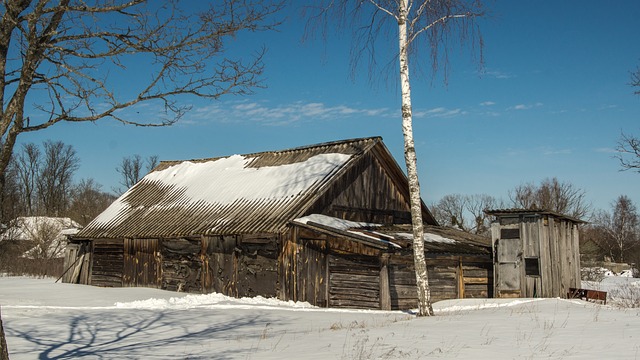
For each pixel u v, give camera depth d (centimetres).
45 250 4625
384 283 1984
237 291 2278
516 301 1978
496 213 2252
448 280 2272
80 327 1402
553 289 2183
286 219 2152
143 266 2708
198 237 2475
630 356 811
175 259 2564
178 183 3117
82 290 2503
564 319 1288
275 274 2172
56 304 1931
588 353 849
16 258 4366
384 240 2062
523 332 1103
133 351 1100
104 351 1105
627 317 1289
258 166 2862
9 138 765
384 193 2648
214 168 3094
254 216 2302
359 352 954
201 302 2002
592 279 4406
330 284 2083
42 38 783
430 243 2261
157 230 2620
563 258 2286
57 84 773
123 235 2750
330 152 2652
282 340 1171
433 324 1305
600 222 8075
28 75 766
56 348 1138
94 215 6078
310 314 1728
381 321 1491
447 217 7525
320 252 2114
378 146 2591
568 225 2362
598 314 1377
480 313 1569
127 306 1875
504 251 2238
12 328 1362
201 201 2734
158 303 1959
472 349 934
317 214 2288
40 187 7456
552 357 832
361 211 2511
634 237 7906
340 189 2434
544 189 5581
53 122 780
